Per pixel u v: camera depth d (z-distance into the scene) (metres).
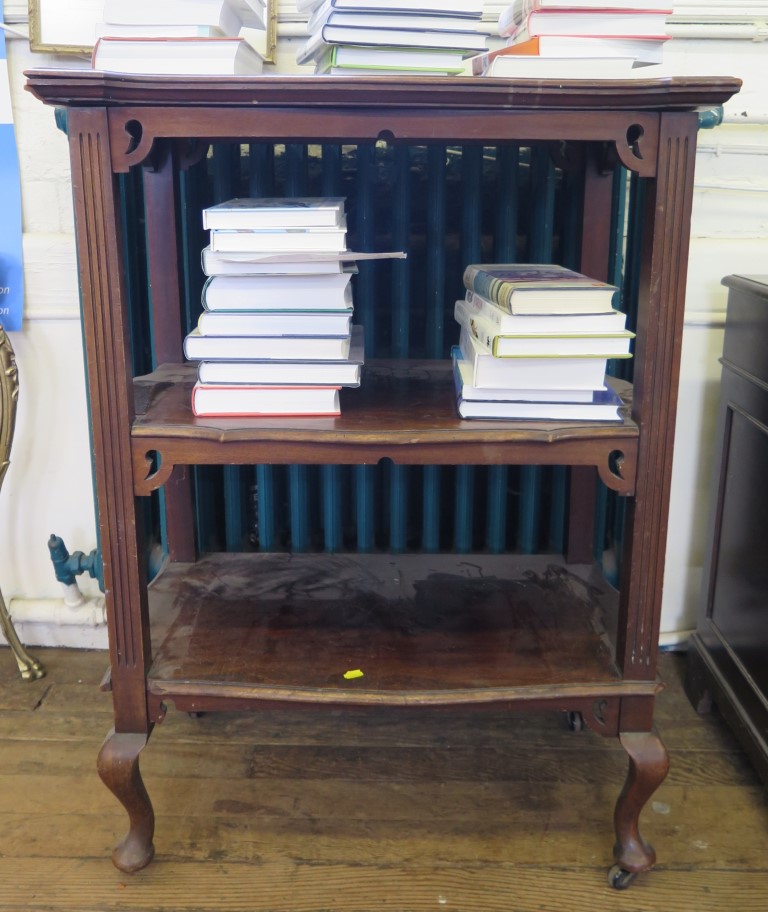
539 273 1.20
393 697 1.12
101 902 1.17
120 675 1.14
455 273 1.57
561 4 1.01
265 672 1.17
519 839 1.28
